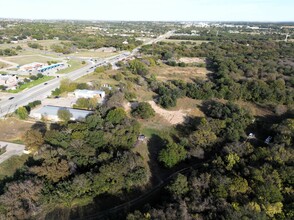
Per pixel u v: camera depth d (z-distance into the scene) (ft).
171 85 462.60
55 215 188.24
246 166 207.72
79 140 235.81
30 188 184.55
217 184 186.19
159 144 292.20
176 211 164.55
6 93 420.77
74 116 318.65
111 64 621.72
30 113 338.75
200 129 278.46
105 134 253.44
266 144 281.33
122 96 381.40
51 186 195.72
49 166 205.46
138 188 218.18
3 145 265.95
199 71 591.37
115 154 237.66
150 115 343.26
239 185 181.68
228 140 266.98
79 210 193.88
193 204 173.27
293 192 180.34
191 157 258.57
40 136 246.68
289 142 245.24
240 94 413.59
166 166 244.42
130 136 268.82
